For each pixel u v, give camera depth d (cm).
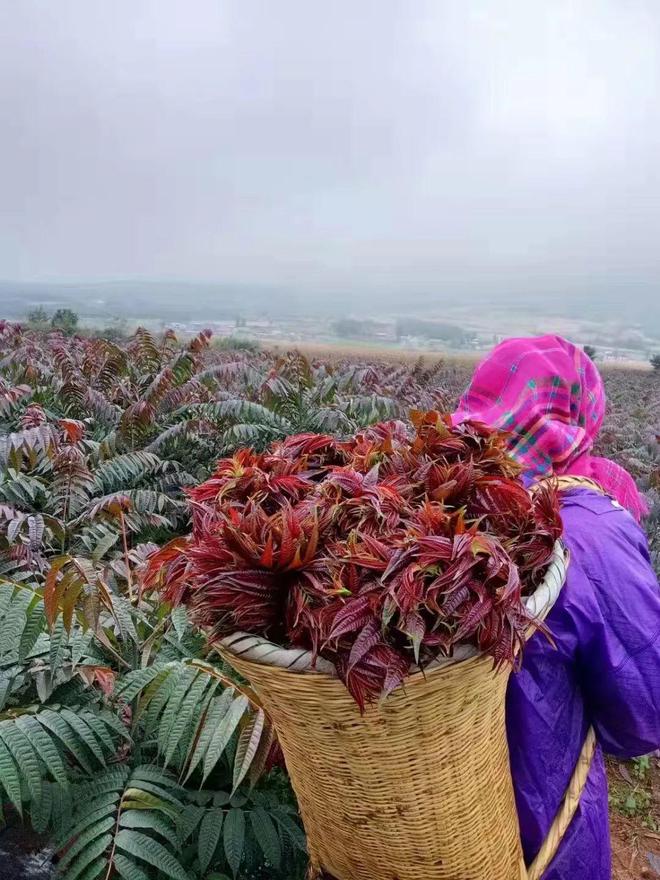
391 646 76
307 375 525
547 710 108
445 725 86
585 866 119
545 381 124
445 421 113
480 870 99
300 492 98
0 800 146
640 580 106
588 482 120
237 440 415
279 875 164
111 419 436
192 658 165
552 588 89
